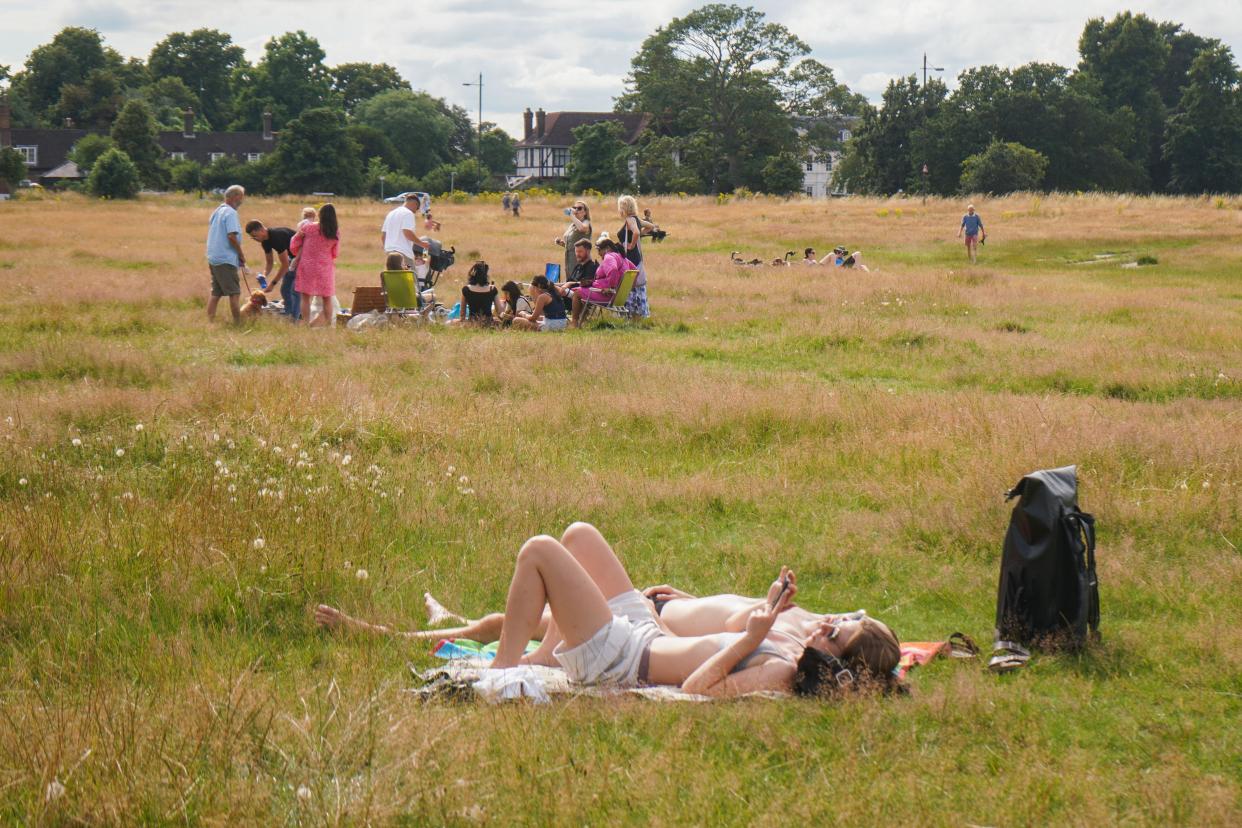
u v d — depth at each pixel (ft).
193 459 31.22
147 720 15.62
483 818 13.61
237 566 22.71
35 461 29.96
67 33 599.16
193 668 18.35
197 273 89.20
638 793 14.44
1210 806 14.61
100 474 29.07
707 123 400.67
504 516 28.02
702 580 24.77
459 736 15.66
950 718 17.25
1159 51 420.36
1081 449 33.12
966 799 14.73
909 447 34.81
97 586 21.81
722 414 38.86
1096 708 18.35
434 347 52.75
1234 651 20.42
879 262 123.44
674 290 82.99
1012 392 47.21
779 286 86.43
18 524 24.39
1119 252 132.67
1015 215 194.18
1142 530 27.63
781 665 18.07
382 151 490.49
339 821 13.17
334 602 22.06
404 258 66.03
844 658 18.19
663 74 398.01
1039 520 20.71
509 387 44.19
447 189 447.42
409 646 20.33
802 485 31.81
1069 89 380.78
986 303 77.92
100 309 65.46
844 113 409.08
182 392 39.75
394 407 38.22
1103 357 54.08
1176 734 17.38
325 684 17.85
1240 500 29.32
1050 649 20.51
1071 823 14.21
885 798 14.57
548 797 14.25
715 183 399.44
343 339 55.57
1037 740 16.67
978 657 20.34
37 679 18.17
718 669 17.94
